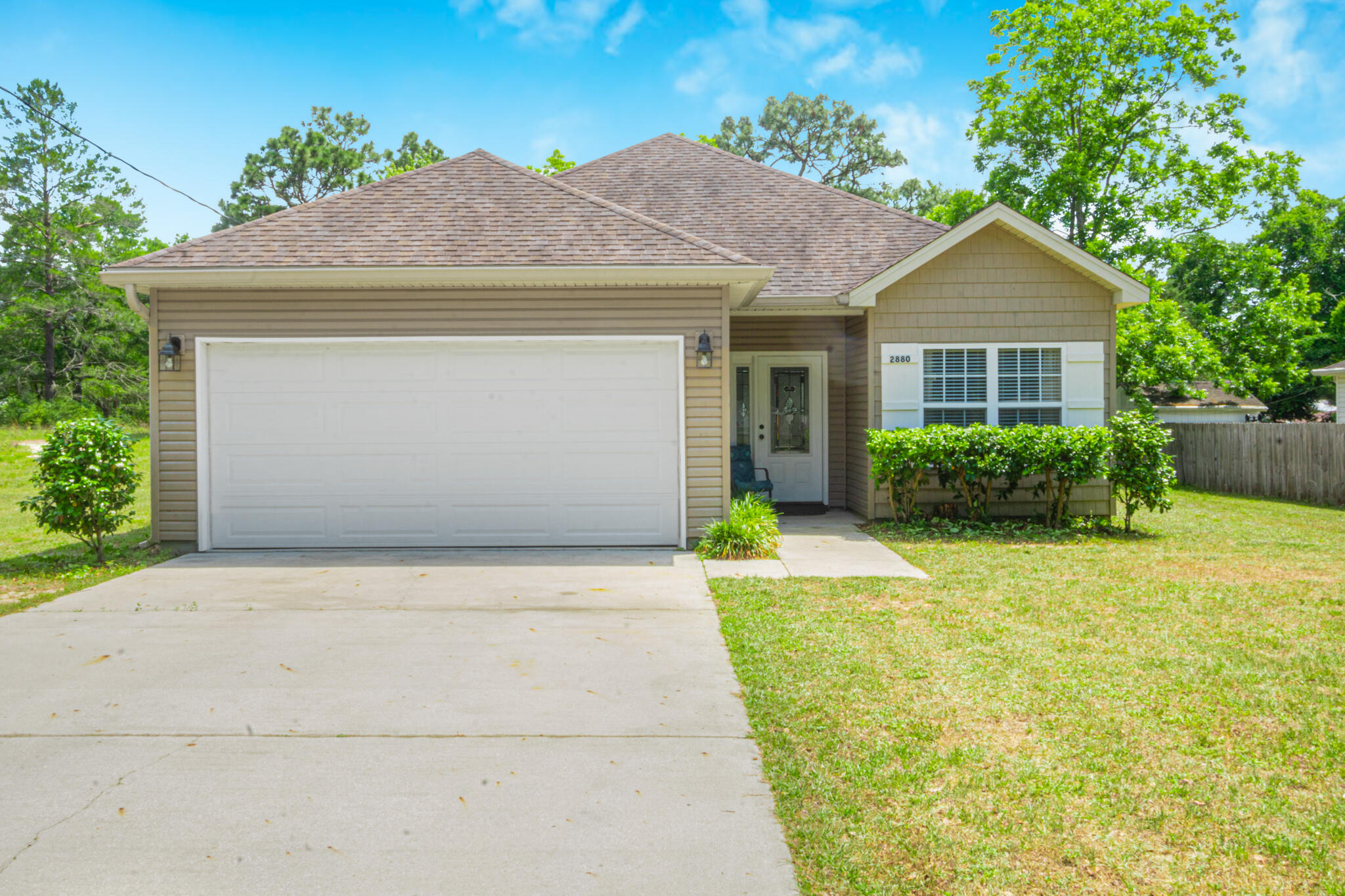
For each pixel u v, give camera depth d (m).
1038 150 24.00
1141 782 3.62
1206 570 8.09
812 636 5.79
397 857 3.04
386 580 7.67
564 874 2.94
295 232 9.20
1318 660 5.25
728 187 14.37
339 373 9.14
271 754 3.93
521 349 9.21
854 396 12.34
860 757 3.86
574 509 9.28
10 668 5.15
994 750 3.93
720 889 2.85
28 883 2.86
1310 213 34.41
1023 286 11.19
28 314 35.88
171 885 2.86
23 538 10.45
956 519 11.21
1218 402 27.55
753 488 11.76
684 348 9.17
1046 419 11.27
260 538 9.16
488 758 3.89
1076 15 22.38
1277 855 3.06
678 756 3.91
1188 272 35.47
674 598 6.99
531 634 5.93
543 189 10.16
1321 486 14.04
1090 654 5.38
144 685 4.86
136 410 38.12
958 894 2.82
